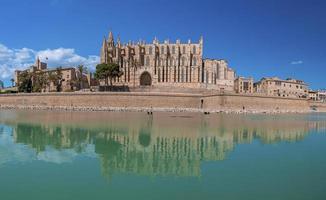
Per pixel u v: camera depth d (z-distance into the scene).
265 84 191.88
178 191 17.39
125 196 16.53
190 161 24.92
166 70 176.38
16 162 23.84
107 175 20.48
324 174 21.08
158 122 61.31
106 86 155.62
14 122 56.88
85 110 110.50
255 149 30.72
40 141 34.28
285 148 31.50
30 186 18.02
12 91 172.62
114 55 184.25
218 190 17.62
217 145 33.06
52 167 22.44
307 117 95.38
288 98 127.69
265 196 16.69
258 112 111.25
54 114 83.69
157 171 21.80
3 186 17.95
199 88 156.50
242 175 20.72
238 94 113.81
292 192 17.34
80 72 181.12
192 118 75.38
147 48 184.50
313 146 32.94
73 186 18.11
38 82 167.00
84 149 29.81
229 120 70.81
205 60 182.12
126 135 40.38
